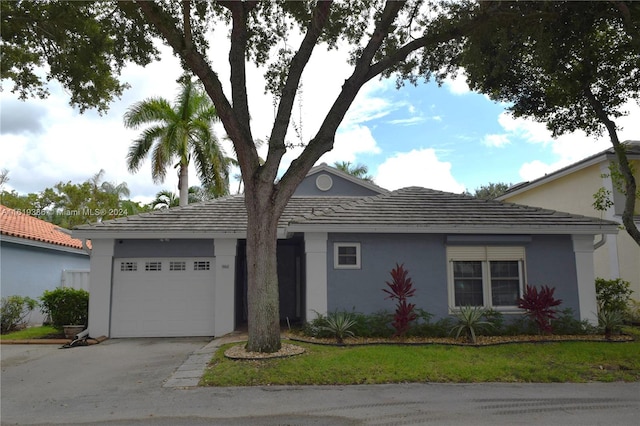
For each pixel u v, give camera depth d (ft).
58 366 32.48
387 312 40.34
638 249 53.67
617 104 44.34
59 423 20.61
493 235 41.86
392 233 41.60
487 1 35.14
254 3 35.68
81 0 36.83
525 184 73.56
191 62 31.96
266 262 32.30
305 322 41.50
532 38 39.42
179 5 37.81
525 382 27.30
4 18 36.47
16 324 51.44
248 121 33.91
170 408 22.53
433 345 35.29
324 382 26.63
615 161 49.98
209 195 90.63
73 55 40.04
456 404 23.11
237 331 45.32
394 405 22.91
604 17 38.78
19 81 41.06
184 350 37.19
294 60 34.68
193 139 78.95
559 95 45.01
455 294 41.55
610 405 23.11
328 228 40.57
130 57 39.91
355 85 34.65
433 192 49.67
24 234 58.29
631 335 39.55
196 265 45.75
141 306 44.88
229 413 21.74
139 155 76.48
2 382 28.25
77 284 65.62
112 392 25.53
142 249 45.27
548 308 39.45
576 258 42.29
